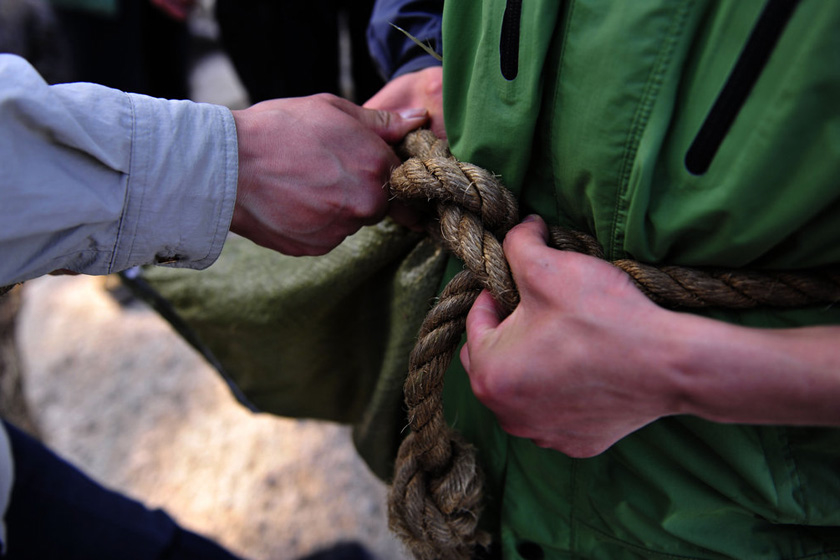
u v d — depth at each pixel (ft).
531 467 2.55
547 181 2.33
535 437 2.09
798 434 1.98
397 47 3.20
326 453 6.54
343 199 2.63
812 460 2.00
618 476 2.35
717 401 1.65
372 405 3.15
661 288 2.01
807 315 1.93
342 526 6.01
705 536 2.24
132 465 6.75
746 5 1.61
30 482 3.76
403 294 2.86
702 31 1.72
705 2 1.68
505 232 2.42
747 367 1.60
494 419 2.68
